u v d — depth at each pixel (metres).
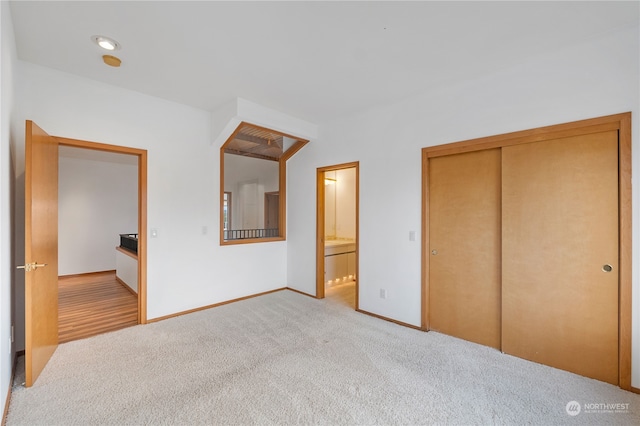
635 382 2.06
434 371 2.34
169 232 3.51
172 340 2.89
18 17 2.00
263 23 2.04
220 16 1.97
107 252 6.26
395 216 3.39
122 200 6.45
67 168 5.82
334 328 3.20
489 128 2.71
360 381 2.20
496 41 2.23
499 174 2.74
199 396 2.02
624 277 2.08
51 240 2.54
